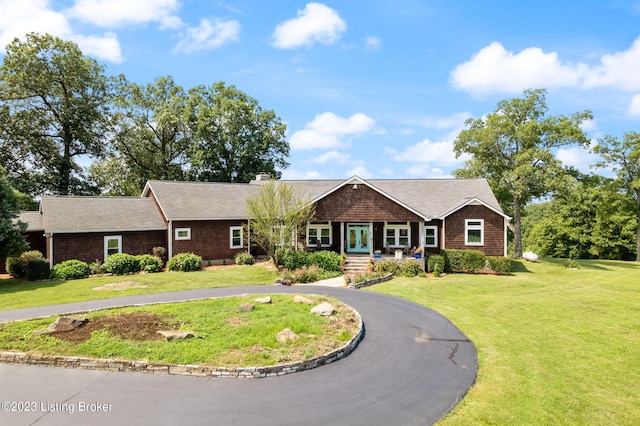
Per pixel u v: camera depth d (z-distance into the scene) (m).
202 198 28.53
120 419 7.22
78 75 36.41
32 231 23.80
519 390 8.50
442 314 14.62
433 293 18.53
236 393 8.28
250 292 17.48
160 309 13.35
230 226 28.05
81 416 7.32
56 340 10.43
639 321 13.95
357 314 13.73
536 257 30.33
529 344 11.45
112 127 40.28
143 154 42.34
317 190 29.77
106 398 8.01
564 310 15.52
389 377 9.16
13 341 10.41
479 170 34.12
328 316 12.94
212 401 7.93
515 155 31.47
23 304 15.09
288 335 10.81
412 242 27.62
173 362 9.37
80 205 24.92
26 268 21.64
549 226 47.03
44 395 8.12
